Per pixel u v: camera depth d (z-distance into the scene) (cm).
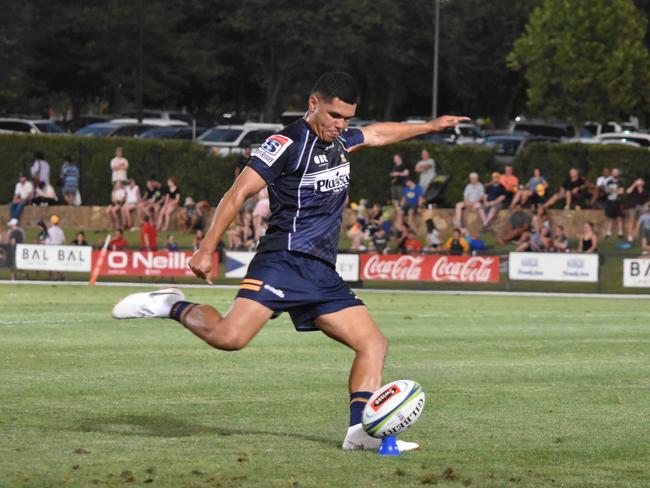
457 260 6431
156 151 8900
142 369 2969
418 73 16562
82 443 1923
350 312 1797
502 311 4994
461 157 8619
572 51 13775
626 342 3741
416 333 3966
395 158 8250
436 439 2023
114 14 14312
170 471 1680
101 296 5503
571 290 6362
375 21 14738
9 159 8962
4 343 3509
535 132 13812
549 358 3306
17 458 1778
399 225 7744
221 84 15862
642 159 8575
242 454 1822
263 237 1789
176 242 7981
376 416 1769
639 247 7650
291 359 3203
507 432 2112
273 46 15038
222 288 6259
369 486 1589
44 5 14588
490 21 16725
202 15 15438
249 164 1728
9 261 6662
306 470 1691
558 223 8094
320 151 1748
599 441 2030
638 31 14062
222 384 2719
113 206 8369
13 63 14362
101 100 16800
